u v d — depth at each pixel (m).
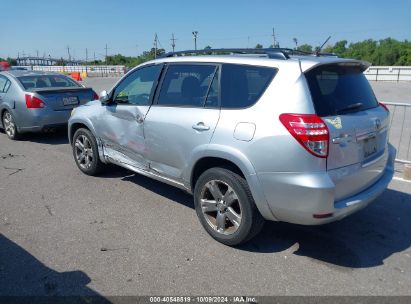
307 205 3.23
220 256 3.68
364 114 3.67
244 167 3.48
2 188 5.50
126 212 4.67
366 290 3.17
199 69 4.09
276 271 3.44
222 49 4.22
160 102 4.44
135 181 5.78
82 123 5.80
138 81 4.86
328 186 3.16
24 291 3.12
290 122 3.21
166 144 4.28
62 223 4.36
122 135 5.04
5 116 8.89
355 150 3.46
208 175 3.86
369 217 4.55
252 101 3.53
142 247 3.83
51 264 3.51
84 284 3.22
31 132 8.87
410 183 5.70
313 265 3.54
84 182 5.74
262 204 3.48
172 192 5.34
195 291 3.15
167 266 3.50
